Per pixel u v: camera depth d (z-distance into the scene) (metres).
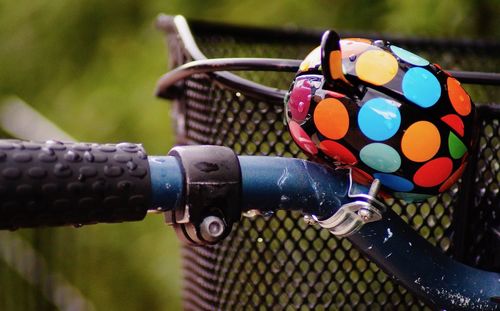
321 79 1.85
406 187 1.86
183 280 2.10
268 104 1.98
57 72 4.90
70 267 4.14
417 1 3.39
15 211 1.80
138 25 4.67
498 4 3.35
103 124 4.34
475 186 1.95
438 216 1.99
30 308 4.12
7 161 1.79
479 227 1.95
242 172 1.85
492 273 1.90
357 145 1.85
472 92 2.88
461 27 3.39
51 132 4.23
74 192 1.80
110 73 4.54
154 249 4.08
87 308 4.15
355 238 1.88
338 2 3.84
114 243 4.25
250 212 1.86
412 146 1.85
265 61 1.95
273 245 2.03
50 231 4.05
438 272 1.89
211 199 1.83
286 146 1.98
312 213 1.87
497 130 1.95
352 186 1.86
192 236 1.84
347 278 1.97
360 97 1.85
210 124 2.03
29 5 4.92
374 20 3.72
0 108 4.78
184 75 1.99
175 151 1.84
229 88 1.97
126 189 1.82
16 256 4.17
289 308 2.00
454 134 1.85
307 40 2.80
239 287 2.00
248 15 4.04
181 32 2.06
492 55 2.87
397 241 1.88
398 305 1.97
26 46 5.04
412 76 1.85
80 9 4.78
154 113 4.11
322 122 1.85
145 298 4.20
